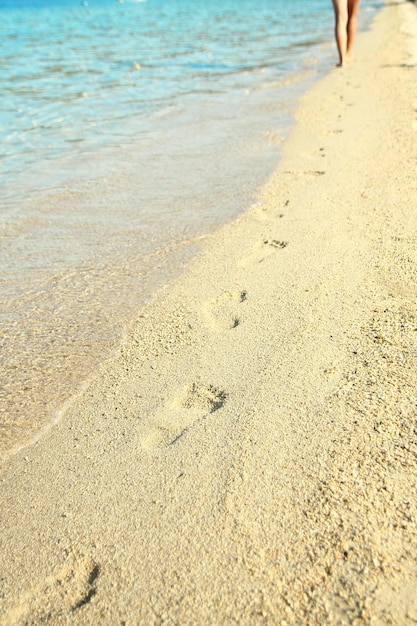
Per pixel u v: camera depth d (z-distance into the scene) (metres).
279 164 4.64
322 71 8.43
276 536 1.57
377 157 4.38
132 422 2.14
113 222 3.84
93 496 1.83
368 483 1.66
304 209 3.66
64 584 1.58
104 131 6.03
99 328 2.76
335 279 2.76
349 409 1.94
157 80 8.55
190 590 1.49
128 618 1.46
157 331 2.69
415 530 1.51
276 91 7.38
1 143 5.76
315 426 1.90
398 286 2.60
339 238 3.17
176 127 6.01
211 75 8.71
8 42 14.19
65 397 2.35
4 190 4.51
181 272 3.16
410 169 3.97
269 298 2.73
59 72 9.56
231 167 4.68
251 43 11.98
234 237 3.47
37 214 4.03
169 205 4.04
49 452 2.07
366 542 1.50
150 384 2.33
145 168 4.83
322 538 1.54
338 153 4.66
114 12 24.27
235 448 1.88
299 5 21.27
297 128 5.61
